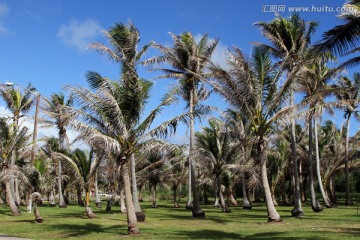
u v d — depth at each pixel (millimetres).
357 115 40406
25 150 35875
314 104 20531
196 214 26922
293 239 13938
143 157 32375
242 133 24406
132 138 18031
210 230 18422
